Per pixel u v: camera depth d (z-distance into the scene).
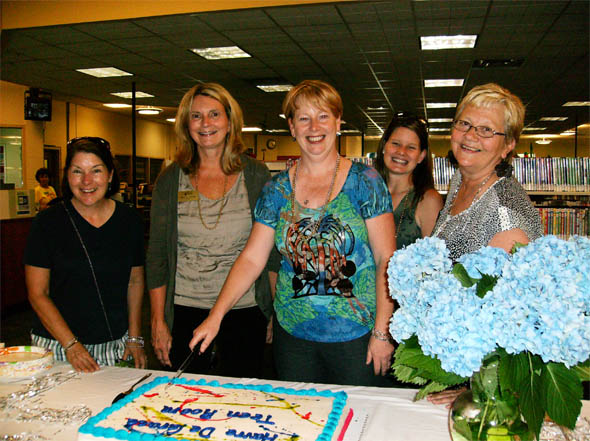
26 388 1.54
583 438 1.14
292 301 1.76
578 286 0.85
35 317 1.97
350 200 1.74
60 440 1.21
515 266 0.90
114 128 15.95
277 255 2.21
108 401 1.45
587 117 15.87
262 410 1.28
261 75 10.13
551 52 8.39
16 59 8.79
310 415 1.25
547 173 4.68
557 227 4.70
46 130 13.00
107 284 1.97
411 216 2.48
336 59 8.87
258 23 6.88
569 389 0.88
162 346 2.23
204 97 2.16
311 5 6.20
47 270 1.90
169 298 2.25
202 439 1.12
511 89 11.53
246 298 2.23
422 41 7.79
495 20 6.77
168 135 19.25
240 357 2.25
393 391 1.51
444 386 1.07
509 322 0.87
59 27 7.04
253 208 2.25
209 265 2.20
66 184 1.94
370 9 6.35
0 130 11.79
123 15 6.67
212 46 8.01
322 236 1.72
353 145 22.47
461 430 1.02
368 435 1.24
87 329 1.95
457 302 0.90
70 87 11.41
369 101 13.14
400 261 1.02
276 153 22.39
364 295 1.74
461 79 10.56
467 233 1.55
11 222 5.73
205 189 2.25
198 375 1.65
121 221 2.02
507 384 0.92
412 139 2.44
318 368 1.78
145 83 10.94
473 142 1.54
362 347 1.74
